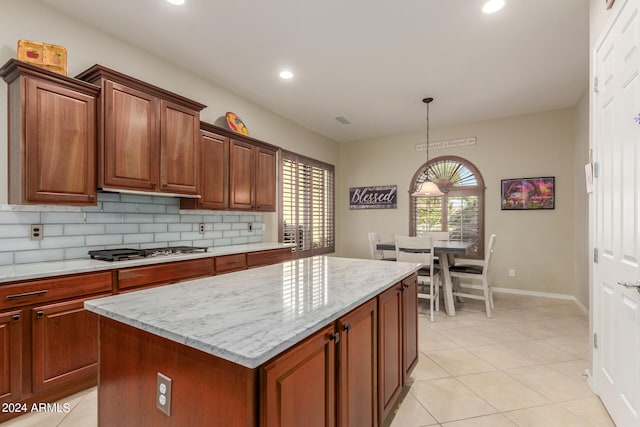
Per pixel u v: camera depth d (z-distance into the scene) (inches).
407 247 148.4
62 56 85.1
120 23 100.2
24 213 85.6
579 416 72.0
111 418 45.3
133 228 111.7
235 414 32.5
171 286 60.1
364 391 55.2
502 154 193.2
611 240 70.7
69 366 77.6
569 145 176.2
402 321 75.7
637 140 58.4
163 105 105.7
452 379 88.8
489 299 156.7
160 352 39.2
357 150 245.0
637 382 58.7
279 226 187.2
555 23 99.9
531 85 146.6
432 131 215.5
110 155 91.6
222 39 109.7
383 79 140.7
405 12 95.2
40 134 79.2
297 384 37.5
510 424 69.4
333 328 45.6
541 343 114.4
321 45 113.6
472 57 121.6
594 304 81.6
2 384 68.0
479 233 198.8
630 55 60.9
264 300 50.1
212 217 144.1
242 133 150.2
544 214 182.7
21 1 86.0
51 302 74.9
